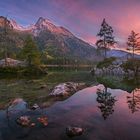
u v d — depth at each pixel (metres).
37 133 12.30
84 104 20.59
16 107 18.58
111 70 75.69
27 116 15.12
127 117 16.11
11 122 14.21
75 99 22.98
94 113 17.14
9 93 26.03
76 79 48.81
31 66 68.12
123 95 27.12
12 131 12.57
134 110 18.52
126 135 12.24
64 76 59.03
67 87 28.03
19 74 61.94
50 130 12.81
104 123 14.45
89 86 36.06
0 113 16.52
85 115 16.42
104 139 11.59
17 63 73.50
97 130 12.99
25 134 12.12
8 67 63.75
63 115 16.25
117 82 43.41
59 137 11.75
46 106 19.11
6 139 11.42
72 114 16.61
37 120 14.73
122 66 73.62
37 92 26.53
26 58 69.12
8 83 37.56
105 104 20.98
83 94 26.84
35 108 18.16
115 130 13.05
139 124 14.34
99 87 35.09
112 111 17.98
